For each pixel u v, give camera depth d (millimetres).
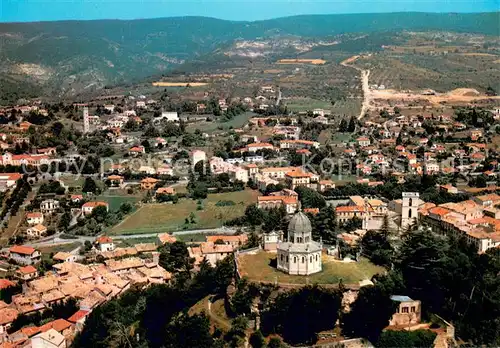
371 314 181250
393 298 188875
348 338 180375
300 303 179500
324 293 180000
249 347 178750
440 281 196375
